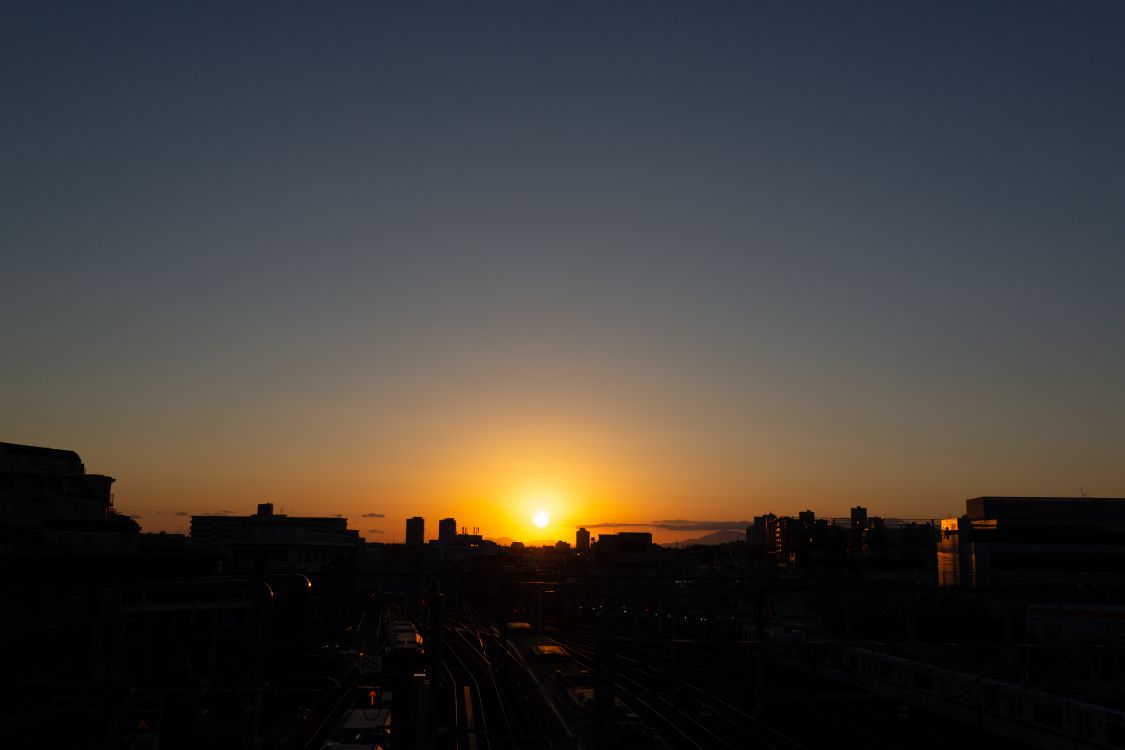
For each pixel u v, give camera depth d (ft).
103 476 261.44
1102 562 279.08
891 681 165.58
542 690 123.65
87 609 155.33
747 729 140.05
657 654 224.74
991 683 141.08
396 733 63.31
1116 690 124.57
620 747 91.66
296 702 122.72
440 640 82.74
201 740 94.68
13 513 204.03
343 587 219.82
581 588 168.25
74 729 81.41
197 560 193.57
